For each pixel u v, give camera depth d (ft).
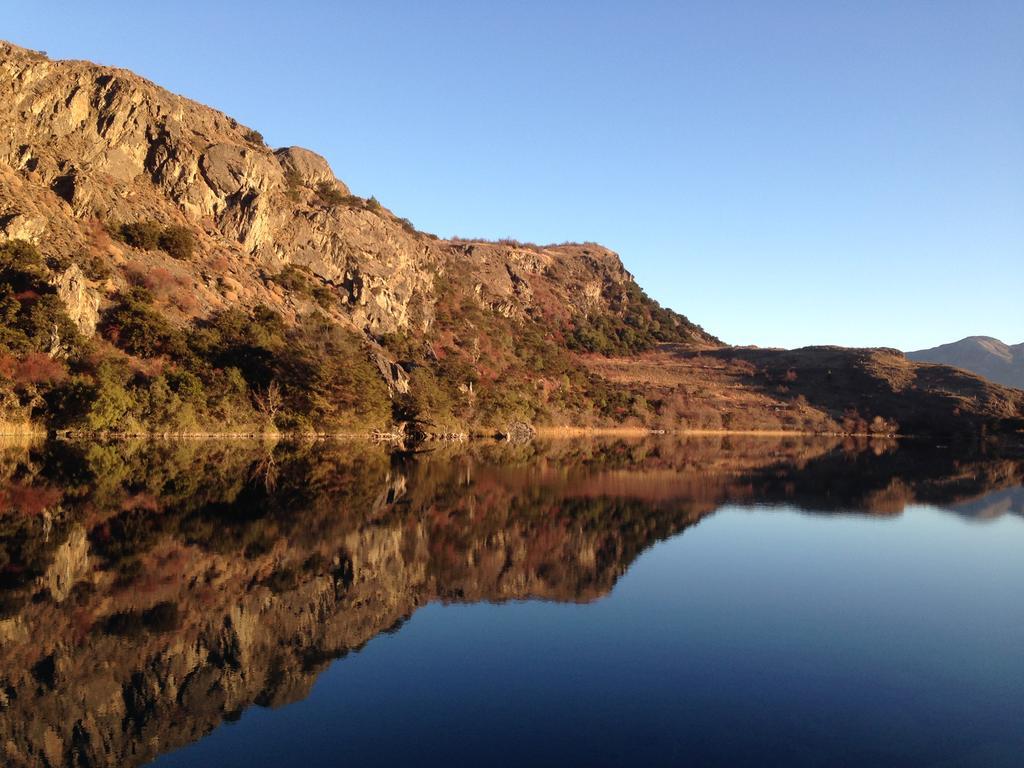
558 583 57.52
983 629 47.57
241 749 29.25
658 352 654.94
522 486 123.65
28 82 273.75
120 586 51.31
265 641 41.78
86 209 253.03
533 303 626.64
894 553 72.23
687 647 42.91
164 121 308.40
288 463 146.10
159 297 238.27
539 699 34.78
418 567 61.05
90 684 35.22
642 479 141.59
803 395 501.56
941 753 30.22
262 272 301.84
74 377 178.40
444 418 281.95
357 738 30.42
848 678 38.58
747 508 102.17
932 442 382.42
